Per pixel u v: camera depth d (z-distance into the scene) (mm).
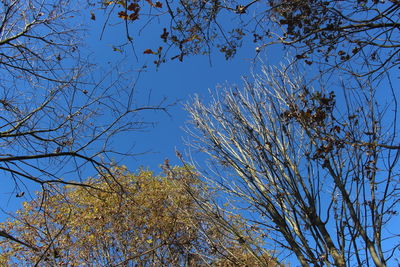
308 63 4625
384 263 4008
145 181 10195
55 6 5266
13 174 4566
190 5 3867
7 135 4664
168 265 7797
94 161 4648
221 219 5762
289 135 5664
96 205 9641
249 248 5219
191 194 6047
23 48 5285
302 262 4555
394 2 3582
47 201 4945
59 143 4926
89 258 9711
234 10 3830
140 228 9445
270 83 6512
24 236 7840
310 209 4883
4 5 5051
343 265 4199
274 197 5281
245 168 6059
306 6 4113
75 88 5055
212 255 6039
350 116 4934
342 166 4855
